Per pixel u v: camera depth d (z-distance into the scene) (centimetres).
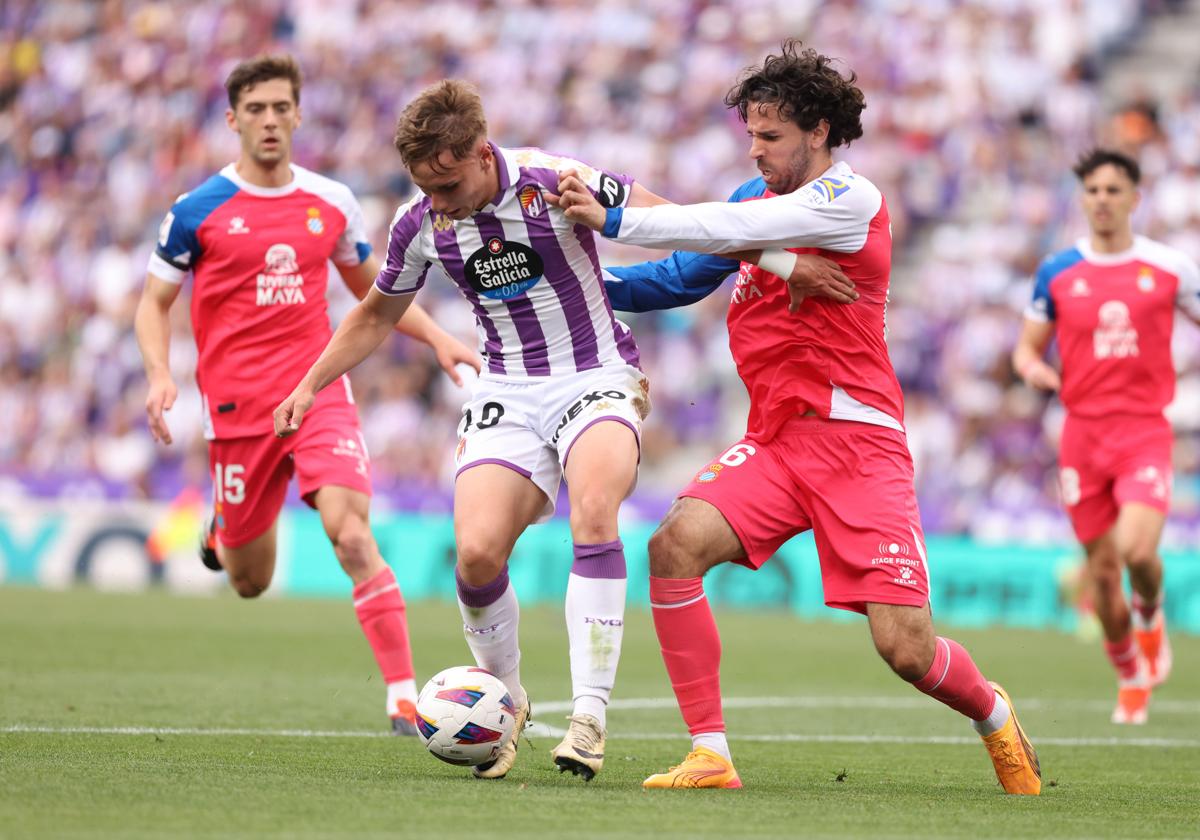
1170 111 7700
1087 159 3091
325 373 1894
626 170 7688
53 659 3309
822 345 1783
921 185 7300
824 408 1786
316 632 4291
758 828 1434
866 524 1762
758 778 1903
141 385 7044
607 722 2556
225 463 2508
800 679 3506
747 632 4881
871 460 1784
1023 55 7781
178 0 8644
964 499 6062
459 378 2489
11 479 6406
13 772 1672
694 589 1775
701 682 1778
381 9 8444
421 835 1335
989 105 7594
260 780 1673
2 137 8356
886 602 1755
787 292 1800
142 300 2478
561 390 1838
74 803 1459
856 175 1780
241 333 2466
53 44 8638
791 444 1806
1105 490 3058
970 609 5691
